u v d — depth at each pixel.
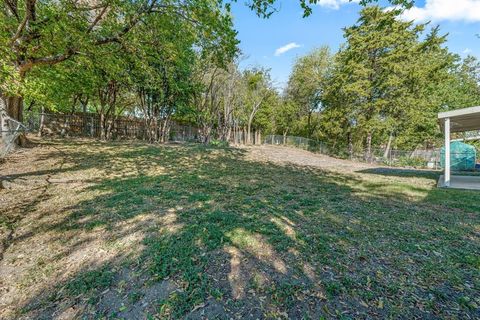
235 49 6.77
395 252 2.83
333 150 20.86
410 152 19.66
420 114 17.27
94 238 3.05
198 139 20.94
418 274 2.39
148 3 6.04
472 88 21.91
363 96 17.30
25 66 5.66
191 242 2.94
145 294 2.09
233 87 21.64
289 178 7.52
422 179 8.89
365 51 17.41
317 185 6.64
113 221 3.54
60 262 2.56
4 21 5.06
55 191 4.80
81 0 6.46
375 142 22.80
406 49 16.38
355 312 1.89
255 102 24.48
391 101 17.06
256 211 4.11
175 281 2.24
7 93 5.64
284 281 2.27
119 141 14.91
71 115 15.88
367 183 7.34
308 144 22.62
